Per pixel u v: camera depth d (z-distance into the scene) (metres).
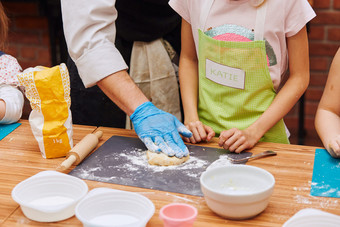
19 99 1.64
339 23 3.17
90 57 1.44
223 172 1.12
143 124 1.39
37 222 1.03
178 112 1.93
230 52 1.53
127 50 1.82
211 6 1.58
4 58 1.78
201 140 1.48
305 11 1.51
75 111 1.92
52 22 3.11
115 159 1.32
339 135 1.37
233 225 1.01
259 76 1.55
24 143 1.45
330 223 0.93
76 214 0.94
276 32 1.53
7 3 3.45
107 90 1.47
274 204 1.09
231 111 1.62
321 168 1.27
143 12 1.74
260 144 1.45
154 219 1.03
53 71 1.31
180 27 1.90
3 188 1.16
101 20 1.45
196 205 1.09
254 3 1.51
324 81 3.33
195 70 1.77
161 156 1.28
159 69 1.85
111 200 1.02
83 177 1.21
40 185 1.09
